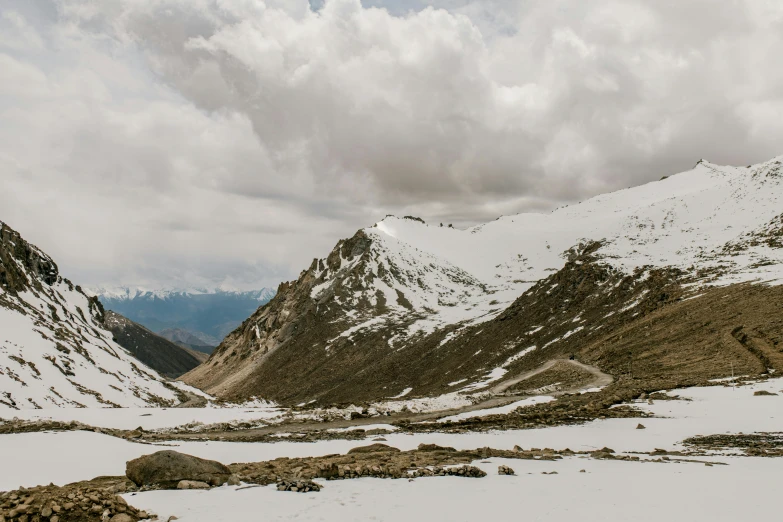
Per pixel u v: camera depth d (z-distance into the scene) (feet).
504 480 62.64
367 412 190.49
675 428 119.55
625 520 42.93
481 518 44.21
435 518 44.34
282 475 67.82
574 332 421.59
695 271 434.30
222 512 47.14
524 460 80.74
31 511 45.83
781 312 255.50
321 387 574.56
